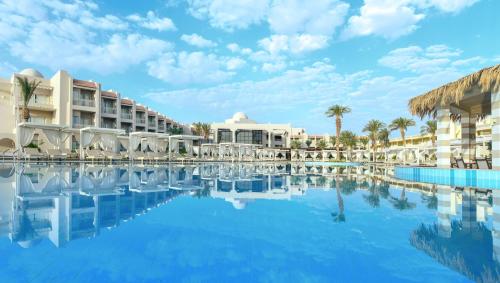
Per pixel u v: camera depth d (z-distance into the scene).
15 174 12.98
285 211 5.90
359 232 4.38
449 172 11.62
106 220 4.96
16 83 31.30
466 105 15.55
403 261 3.25
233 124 58.91
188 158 35.06
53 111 33.41
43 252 3.38
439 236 4.18
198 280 2.71
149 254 3.37
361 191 9.05
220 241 3.90
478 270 3.01
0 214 5.28
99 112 35.81
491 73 10.41
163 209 6.00
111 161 26.94
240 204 6.66
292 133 71.56
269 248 3.65
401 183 11.52
